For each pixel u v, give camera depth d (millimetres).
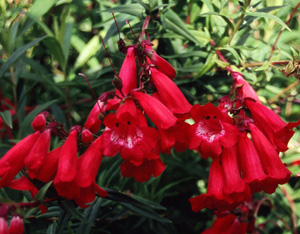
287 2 647
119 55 624
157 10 579
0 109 682
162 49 647
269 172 462
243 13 569
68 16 689
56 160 457
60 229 488
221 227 586
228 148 466
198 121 462
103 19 664
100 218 595
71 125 680
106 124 442
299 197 660
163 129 449
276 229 689
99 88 676
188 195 683
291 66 549
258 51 650
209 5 577
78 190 446
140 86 471
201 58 650
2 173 460
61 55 648
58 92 673
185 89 634
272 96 657
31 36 703
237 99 487
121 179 596
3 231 437
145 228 649
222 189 462
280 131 473
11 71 661
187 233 682
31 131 608
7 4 671
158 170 455
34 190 470
